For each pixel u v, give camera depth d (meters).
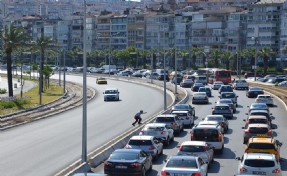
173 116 83.75
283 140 77.94
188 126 93.31
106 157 61.53
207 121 75.25
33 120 106.25
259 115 83.62
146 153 54.34
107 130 90.75
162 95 170.62
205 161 52.34
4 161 61.53
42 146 73.00
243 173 43.56
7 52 156.88
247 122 79.06
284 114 112.69
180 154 53.66
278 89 177.75
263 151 54.19
